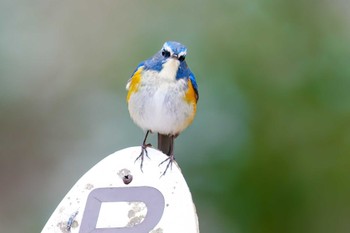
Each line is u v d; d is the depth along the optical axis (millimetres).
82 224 8312
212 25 13711
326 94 12695
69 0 17812
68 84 16844
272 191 12211
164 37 14211
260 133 12484
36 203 16406
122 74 14875
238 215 12234
